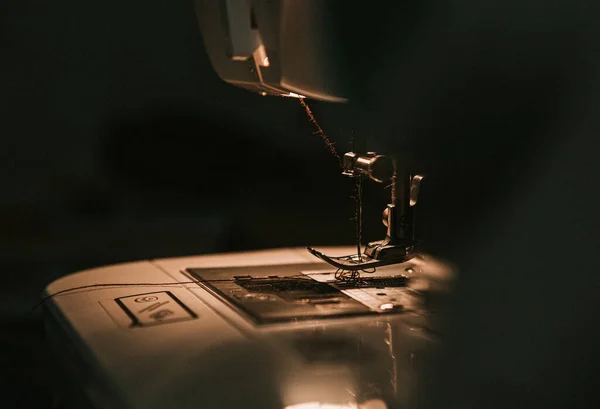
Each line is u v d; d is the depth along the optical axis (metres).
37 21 0.87
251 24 0.27
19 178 0.89
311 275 0.32
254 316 0.27
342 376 0.23
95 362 0.24
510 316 0.25
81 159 0.90
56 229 0.87
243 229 0.87
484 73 0.25
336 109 0.30
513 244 0.25
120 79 0.90
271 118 0.89
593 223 0.24
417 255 0.29
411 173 0.29
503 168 0.25
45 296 0.31
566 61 0.24
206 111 0.91
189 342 0.25
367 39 0.26
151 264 0.35
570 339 0.24
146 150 0.90
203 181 0.91
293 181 0.88
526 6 0.24
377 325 0.27
